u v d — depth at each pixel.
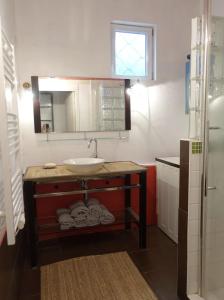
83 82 2.60
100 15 2.58
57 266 2.17
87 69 2.60
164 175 2.69
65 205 2.66
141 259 2.26
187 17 2.82
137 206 2.87
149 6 2.70
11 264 1.56
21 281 1.97
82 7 2.52
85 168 2.16
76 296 1.80
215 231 1.69
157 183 2.87
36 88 2.46
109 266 2.15
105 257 2.29
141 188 2.39
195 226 1.67
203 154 1.58
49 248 2.47
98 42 2.60
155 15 2.72
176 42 2.82
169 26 2.78
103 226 2.81
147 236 2.69
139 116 2.83
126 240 2.62
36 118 2.49
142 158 2.89
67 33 2.51
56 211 2.58
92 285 1.92
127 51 2.78
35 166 2.52
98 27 2.58
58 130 2.58
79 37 2.54
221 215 1.69
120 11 2.62
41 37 2.44
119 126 2.76
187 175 1.63
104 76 2.65
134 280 1.97
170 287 1.89
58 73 2.52
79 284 1.93
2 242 1.31
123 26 2.71
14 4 2.33
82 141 2.68
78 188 2.65
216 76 1.63
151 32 2.80
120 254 2.34
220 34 1.62
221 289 1.72
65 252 2.40
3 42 1.28
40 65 2.47
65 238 2.67
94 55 2.60
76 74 2.57
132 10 2.65
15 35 2.35
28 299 1.79
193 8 2.82
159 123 2.89
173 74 2.86
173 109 2.91
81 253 2.38
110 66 2.66
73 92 2.58
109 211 2.64
